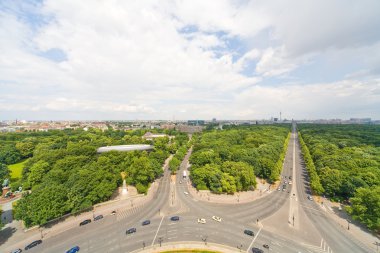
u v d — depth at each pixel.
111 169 165.12
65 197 115.38
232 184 145.25
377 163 166.50
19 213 102.81
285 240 96.56
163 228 104.19
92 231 101.25
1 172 165.25
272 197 144.12
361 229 106.44
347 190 133.25
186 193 147.12
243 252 87.25
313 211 124.94
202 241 94.12
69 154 190.62
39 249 88.44
